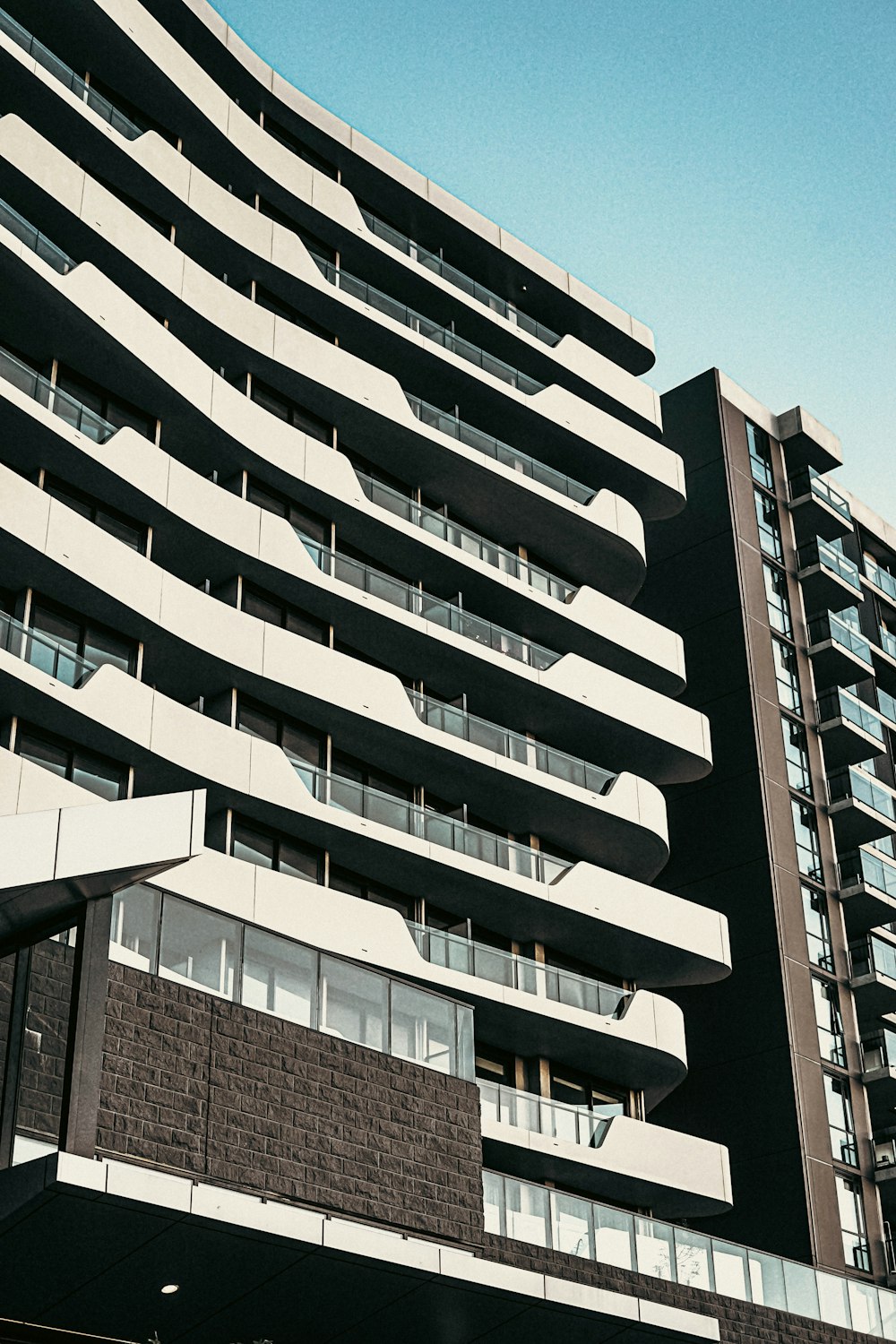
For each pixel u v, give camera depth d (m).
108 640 27.66
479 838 32.34
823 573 45.16
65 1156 15.73
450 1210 21.52
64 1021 17.72
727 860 40.41
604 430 39.94
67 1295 17.73
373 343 35.97
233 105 34.59
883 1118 41.03
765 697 42.25
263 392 33.09
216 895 25.92
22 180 27.75
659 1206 32.78
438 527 35.09
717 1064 38.53
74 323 27.73
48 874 15.23
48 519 25.78
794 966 39.03
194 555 29.70
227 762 27.75
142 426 29.92
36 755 25.80
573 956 35.00
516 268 41.09
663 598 44.25
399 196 39.16
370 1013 21.98
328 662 30.33
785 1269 29.31
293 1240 17.98
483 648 33.72
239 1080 19.44
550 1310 21.31
